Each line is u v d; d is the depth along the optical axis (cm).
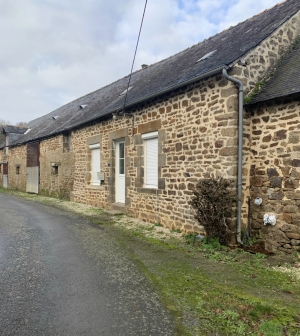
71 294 332
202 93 580
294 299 323
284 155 491
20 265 423
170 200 662
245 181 537
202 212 539
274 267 424
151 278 380
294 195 476
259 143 529
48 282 364
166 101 675
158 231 639
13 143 1906
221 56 622
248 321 279
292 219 478
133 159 797
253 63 551
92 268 415
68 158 1197
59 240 561
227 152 527
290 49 617
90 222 732
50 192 1372
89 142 1038
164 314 290
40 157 1484
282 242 490
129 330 261
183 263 439
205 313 292
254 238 531
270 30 596
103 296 328
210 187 523
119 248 513
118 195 909
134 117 791
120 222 734
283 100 493
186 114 618
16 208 965
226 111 530
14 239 562
